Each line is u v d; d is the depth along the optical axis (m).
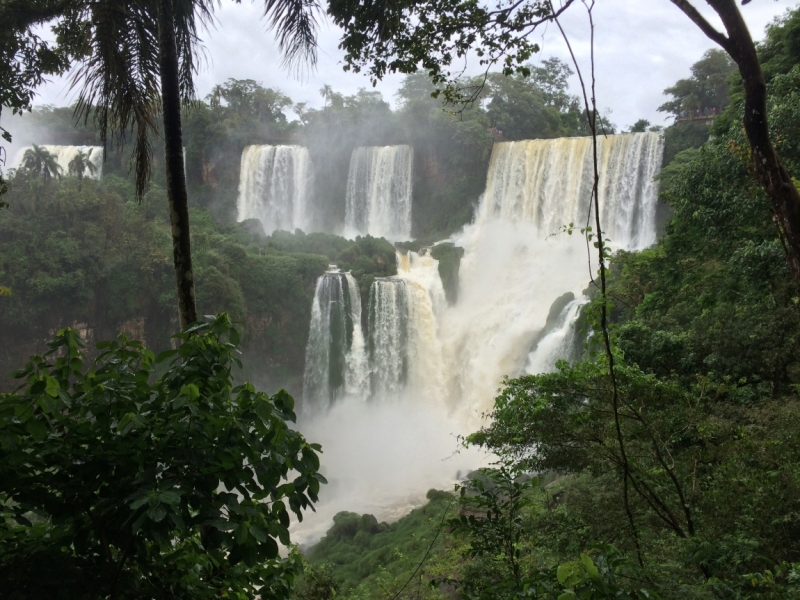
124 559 4.04
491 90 56.94
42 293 40.03
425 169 55.75
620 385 8.88
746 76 5.91
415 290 45.03
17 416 3.95
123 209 45.59
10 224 40.91
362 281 44.69
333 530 26.05
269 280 45.00
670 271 20.58
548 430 8.78
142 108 8.28
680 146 42.03
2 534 4.29
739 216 16.17
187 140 61.41
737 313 16.58
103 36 7.71
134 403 4.29
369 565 21.08
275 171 59.66
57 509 4.05
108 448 4.12
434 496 28.34
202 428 4.14
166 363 4.82
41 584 3.92
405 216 55.50
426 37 7.29
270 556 4.15
